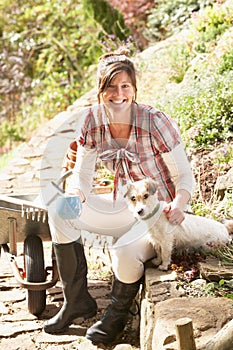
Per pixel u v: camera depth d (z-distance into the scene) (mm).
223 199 5578
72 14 13883
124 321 4434
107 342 4402
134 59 10250
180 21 11242
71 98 12766
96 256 5699
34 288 4668
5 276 5586
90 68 12633
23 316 4852
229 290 4156
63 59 13977
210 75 7492
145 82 9062
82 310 4594
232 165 5996
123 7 12750
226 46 8062
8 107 13641
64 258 4473
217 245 4578
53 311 4934
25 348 4398
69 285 4527
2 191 7691
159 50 10234
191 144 6465
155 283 4211
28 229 4895
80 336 4559
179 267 4387
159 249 4355
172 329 3660
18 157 9000
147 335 4051
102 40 13109
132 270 4277
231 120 6637
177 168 4406
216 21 9242
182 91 7535
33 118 12742
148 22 12414
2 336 4555
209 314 3779
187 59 8953
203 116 6785
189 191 4367
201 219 4555
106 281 5367
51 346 4418
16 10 14602
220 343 3344
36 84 13633
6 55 14047
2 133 12797
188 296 4098
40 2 14789
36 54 14375
